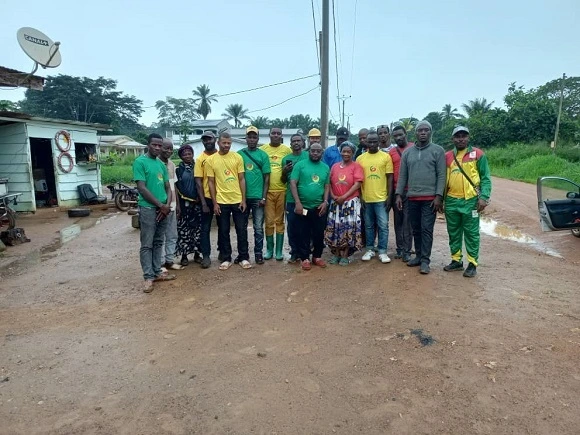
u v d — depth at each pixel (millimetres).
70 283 5301
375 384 2881
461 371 3012
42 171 14117
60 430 2484
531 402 2639
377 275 5191
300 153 5758
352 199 5473
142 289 4961
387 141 6121
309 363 3182
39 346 3562
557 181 7207
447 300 4348
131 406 2699
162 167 5000
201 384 2932
